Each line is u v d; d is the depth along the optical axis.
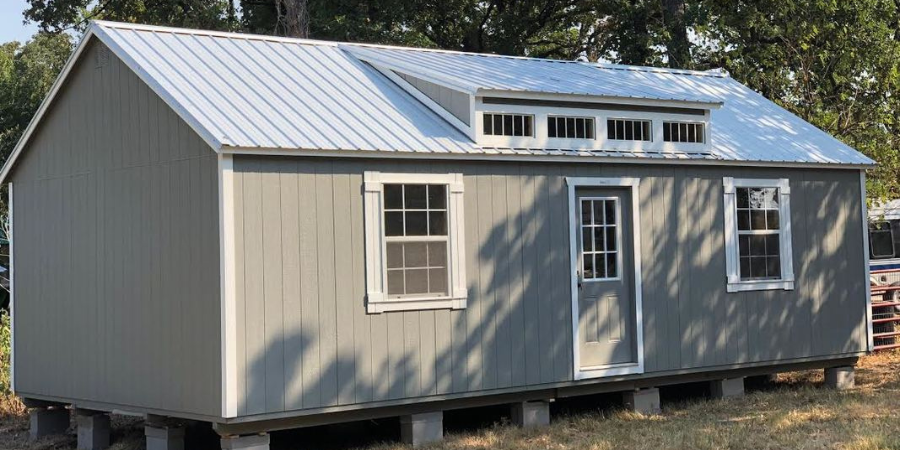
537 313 13.45
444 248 12.72
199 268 11.48
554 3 32.12
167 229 12.01
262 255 11.33
